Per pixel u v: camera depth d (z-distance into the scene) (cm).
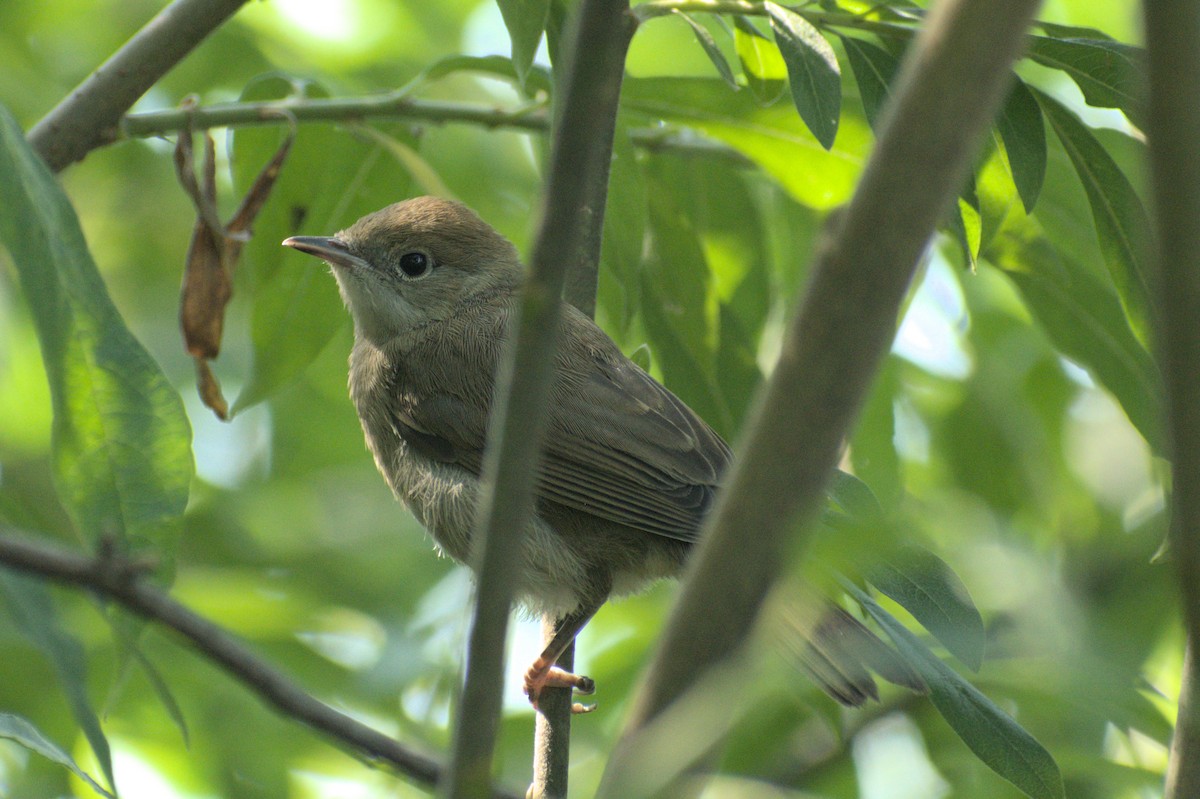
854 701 741
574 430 943
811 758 1067
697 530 926
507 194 1309
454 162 1290
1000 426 1197
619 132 815
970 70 338
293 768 1088
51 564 419
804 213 1095
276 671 457
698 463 945
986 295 1209
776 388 353
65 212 586
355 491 1436
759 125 924
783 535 354
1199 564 348
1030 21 338
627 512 938
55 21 1273
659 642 367
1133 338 928
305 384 1410
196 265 881
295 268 1003
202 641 435
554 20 805
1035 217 938
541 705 789
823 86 688
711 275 959
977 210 725
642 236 827
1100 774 867
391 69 1295
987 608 922
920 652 686
